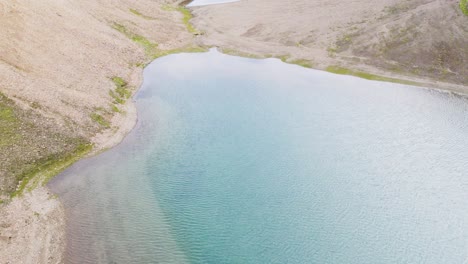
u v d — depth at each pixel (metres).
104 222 38.38
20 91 52.56
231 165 47.38
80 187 43.06
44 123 49.94
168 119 57.25
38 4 72.56
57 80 57.69
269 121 56.97
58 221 38.28
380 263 35.00
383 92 65.12
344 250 36.12
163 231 37.50
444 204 41.84
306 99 63.09
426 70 70.88
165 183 44.16
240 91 65.81
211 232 37.53
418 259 35.56
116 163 47.47
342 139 52.72
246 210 40.38
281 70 73.88
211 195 42.41
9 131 47.28
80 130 51.50
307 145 51.47
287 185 44.16
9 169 43.09
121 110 58.62
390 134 53.75
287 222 39.00
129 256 34.69
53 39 66.19
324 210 40.69
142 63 75.44
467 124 56.00
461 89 65.12
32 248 35.09
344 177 45.56
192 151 50.03
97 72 64.62
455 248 36.78
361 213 40.44
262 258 34.84
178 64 76.31
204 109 60.00
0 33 60.25
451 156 49.28
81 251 35.09
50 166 45.84
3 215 37.91
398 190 43.72
